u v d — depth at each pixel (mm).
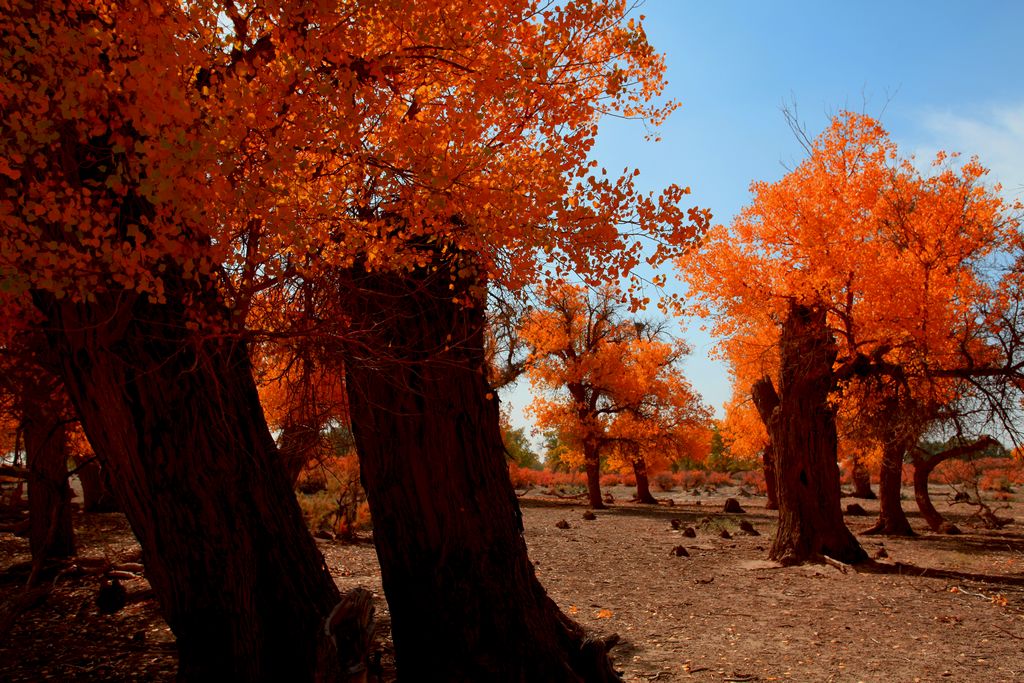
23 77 3207
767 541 18234
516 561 5344
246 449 4445
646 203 3883
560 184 3820
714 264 14000
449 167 3785
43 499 10641
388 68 4023
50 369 4387
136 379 4070
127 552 12055
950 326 13141
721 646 7965
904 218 13625
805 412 14414
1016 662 7328
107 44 3289
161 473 4117
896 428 14703
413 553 5219
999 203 13250
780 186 13547
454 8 3986
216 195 3383
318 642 3471
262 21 3727
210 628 4191
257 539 4363
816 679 6684
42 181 3660
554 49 4141
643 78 4633
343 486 17125
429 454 5191
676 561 14836
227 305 4199
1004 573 12969
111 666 6578
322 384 5645
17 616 7492
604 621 9297
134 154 3564
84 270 3404
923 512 20750
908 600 10688
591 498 30234
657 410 30844
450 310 5316
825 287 13211
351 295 5020
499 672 4992
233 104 3318
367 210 4605
